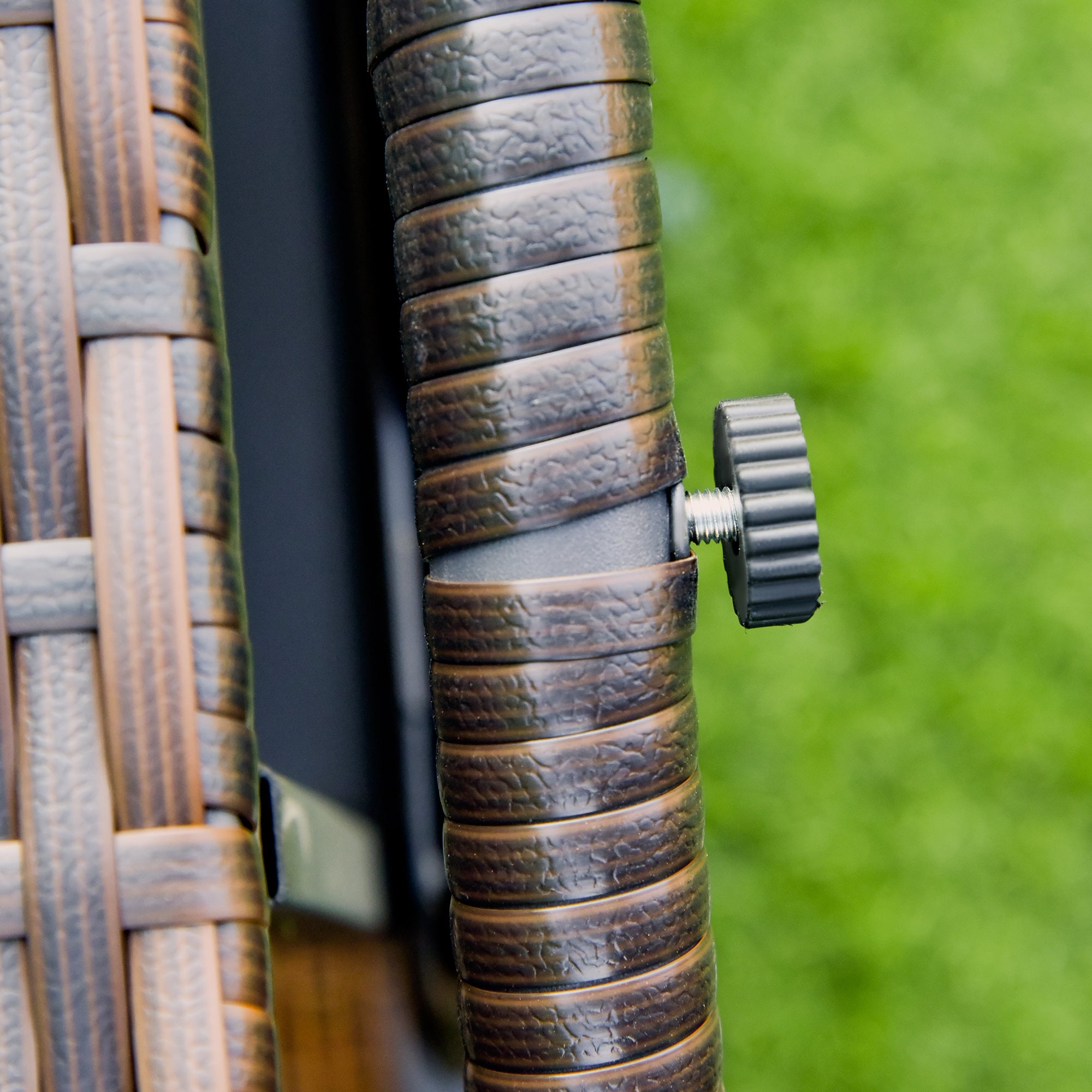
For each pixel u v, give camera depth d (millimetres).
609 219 400
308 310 492
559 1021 403
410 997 493
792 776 1018
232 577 396
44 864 387
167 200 394
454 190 400
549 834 402
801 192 1098
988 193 1093
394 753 495
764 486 418
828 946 996
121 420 391
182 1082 388
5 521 391
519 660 401
